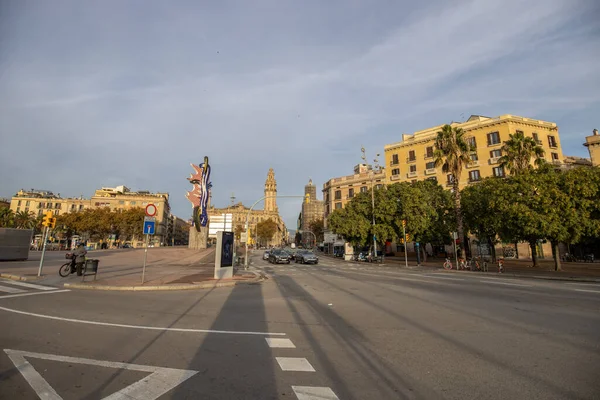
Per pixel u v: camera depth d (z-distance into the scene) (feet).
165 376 14.44
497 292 41.22
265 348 18.58
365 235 131.75
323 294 40.81
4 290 40.45
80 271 55.47
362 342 19.71
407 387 13.25
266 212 556.10
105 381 13.87
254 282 55.83
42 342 19.44
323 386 13.39
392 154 188.85
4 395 12.48
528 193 72.23
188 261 108.68
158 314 28.12
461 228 94.84
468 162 96.43
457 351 17.85
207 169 170.19
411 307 31.27
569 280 58.44
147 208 49.16
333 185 230.68
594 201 66.44
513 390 12.87
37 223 257.14
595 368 15.19
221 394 12.66
